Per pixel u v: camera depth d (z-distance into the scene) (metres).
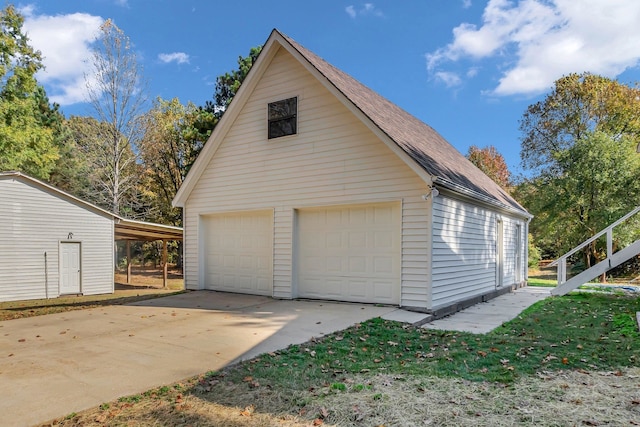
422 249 7.87
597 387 3.85
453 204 8.90
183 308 8.69
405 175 8.11
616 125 21.72
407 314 7.62
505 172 33.97
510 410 3.33
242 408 3.46
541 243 23.81
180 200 11.73
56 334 6.47
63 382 4.13
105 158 22.27
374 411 3.33
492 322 7.57
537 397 3.61
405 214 8.09
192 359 4.91
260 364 4.68
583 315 8.27
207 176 11.38
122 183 22.83
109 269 15.92
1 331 6.86
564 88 22.83
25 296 13.74
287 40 9.45
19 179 13.84
